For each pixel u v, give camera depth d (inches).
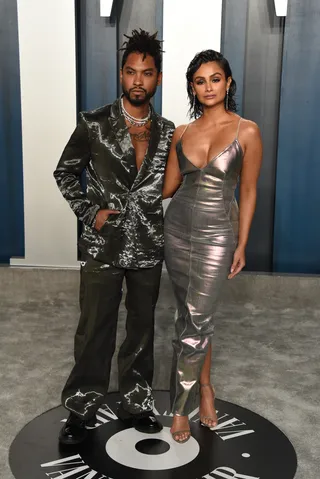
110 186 90.0
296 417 108.1
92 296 92.0
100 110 90.0
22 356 137.1
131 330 98.3
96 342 93.7
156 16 185.9
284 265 196.1
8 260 202.4
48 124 187.8
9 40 189.2
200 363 91.4
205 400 100.4
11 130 194.2
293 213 192.5
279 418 107.4
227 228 88.7
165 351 142.6
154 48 85.4
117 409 107.8
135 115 88.4
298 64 183.3
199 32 179.6
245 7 182.4
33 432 100.0
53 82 185.3
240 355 139.6
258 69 186.4
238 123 86.9
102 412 106.8
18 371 128.0
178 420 93.0
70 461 90.7
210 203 87.7
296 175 189.9
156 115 91.9
